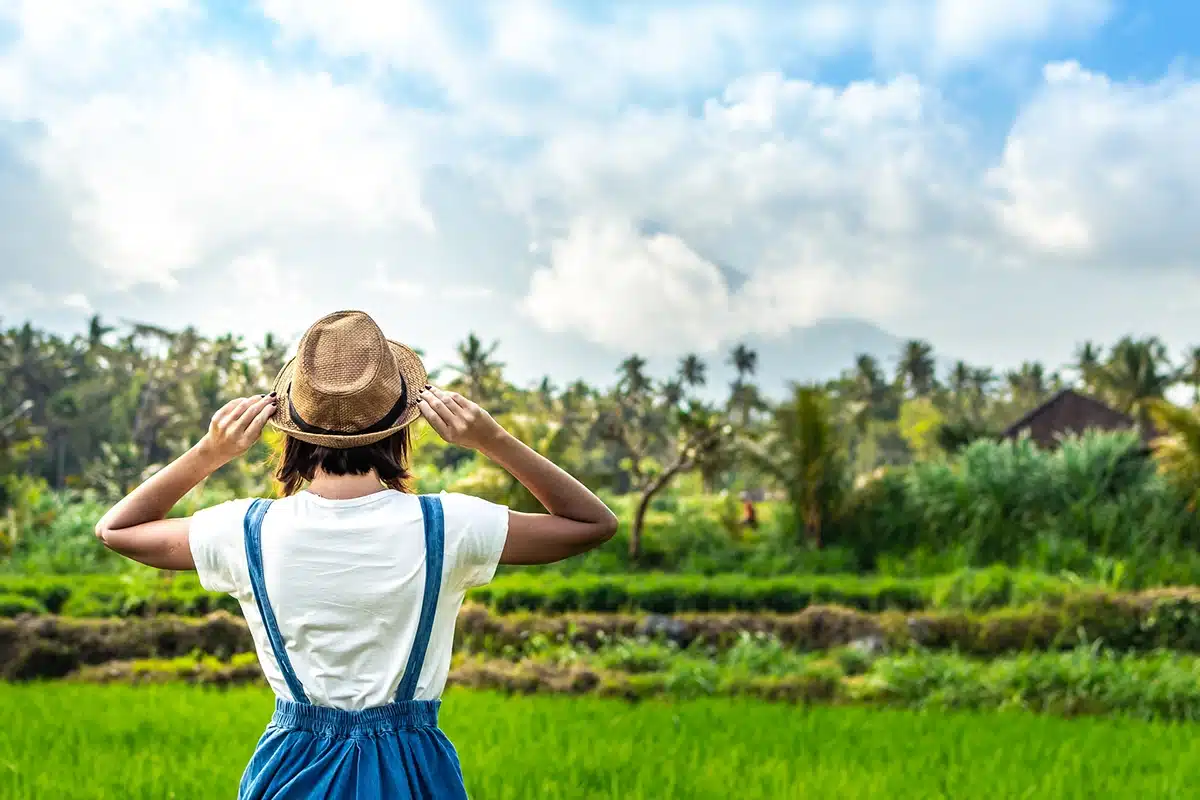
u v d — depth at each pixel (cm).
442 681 248
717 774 681
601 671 1195
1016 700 1060
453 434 248
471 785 624
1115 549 1920
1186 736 894
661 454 9062
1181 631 1432
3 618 1377
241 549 244
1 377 8900
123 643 1312
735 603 1661
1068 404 4084
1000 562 1995
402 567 240
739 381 13812
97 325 9456
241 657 1248
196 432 8044
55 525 2425
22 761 692
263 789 236
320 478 251
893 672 1131
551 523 252
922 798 634
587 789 639
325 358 246
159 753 733
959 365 13200
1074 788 670
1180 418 1994
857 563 2152
